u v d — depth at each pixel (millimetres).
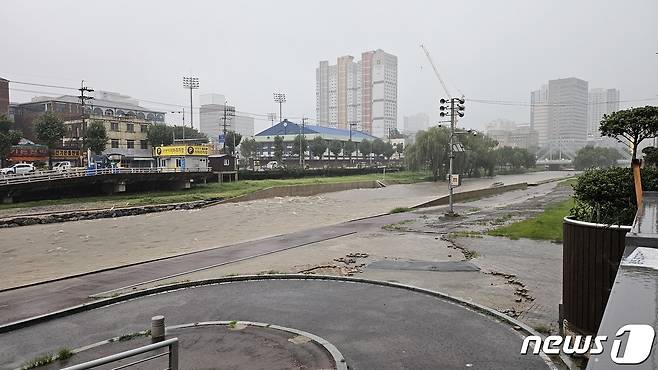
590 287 7723
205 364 7879
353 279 13672
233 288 13047
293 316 10469
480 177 99562
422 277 14062
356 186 74250
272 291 12656
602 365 2119
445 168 80125
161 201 47938
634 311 2393
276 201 53969
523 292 12211
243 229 32062
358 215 39562
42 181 42188
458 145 31812
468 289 12633
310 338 9000
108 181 48188
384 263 16188
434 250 18844
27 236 30031
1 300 12703
